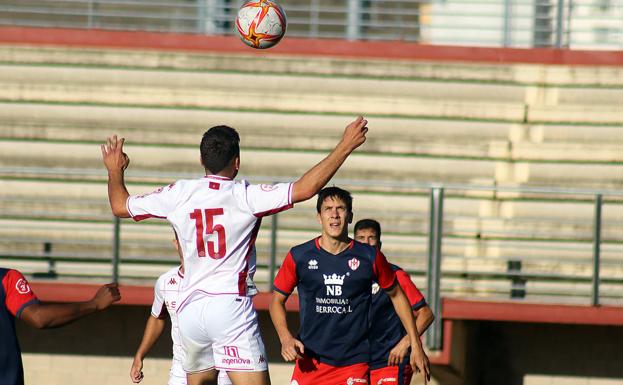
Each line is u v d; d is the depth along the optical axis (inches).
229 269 810.8
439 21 1905.8
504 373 1569.9
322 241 978.1
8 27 1694.1
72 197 1659.7
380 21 1932.8
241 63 1692.9
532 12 1847.9
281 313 984.9
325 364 991.0
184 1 1942.7
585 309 1459.2
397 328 1097.4
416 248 1640.0
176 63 1695.4
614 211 1630.2
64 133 1678.2
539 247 1617.9
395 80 1685.5
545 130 1667.1
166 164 1675.7
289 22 1704.0
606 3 1814.7
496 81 1684.3
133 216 815.1
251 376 821.2
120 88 1689.2
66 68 1691.7
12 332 737.0
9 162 1675.7
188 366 860.0
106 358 1557.6
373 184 1501.0
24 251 1648.6
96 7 1983.3
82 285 1504.7
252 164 1672.0
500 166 1660.9
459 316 1465.3
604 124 1662.2
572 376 1555.1
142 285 1529.3
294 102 1683.1
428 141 1668.3
